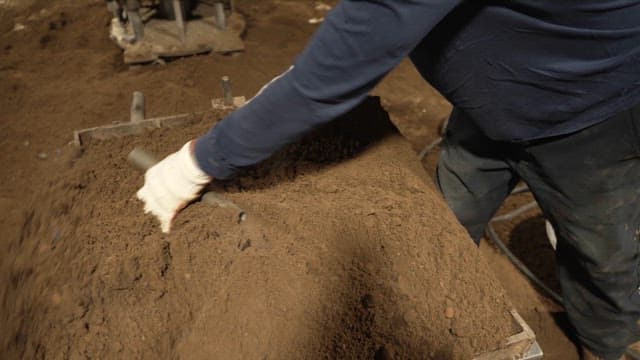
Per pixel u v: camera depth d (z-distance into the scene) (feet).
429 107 10.31
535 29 3.38
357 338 3.58
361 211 4.18
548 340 6.53
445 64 3.87
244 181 4.64
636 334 5.36
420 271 3.86
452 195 5.76
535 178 4.70
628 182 4.20
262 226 4.10
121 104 9.77
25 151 8.81
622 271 4.68
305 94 3.03
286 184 4.61
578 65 3.53
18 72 10.58
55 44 11.49
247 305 3.70
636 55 3.44
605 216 4.36
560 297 6.84
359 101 3.11
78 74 10.64
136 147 4.98
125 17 11.62
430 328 3.62
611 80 3.58
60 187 4.53
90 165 4.73
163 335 3.66
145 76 10.52
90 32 11.90
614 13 3.25
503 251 7.54
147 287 3.84
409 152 5.02
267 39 11.99
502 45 3.55
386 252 3.94
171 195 3.88
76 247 4.03
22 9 12.51
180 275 3.91
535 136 4.13
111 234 4.06
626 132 3.90
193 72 10.64
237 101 5.84
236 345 3.56
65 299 3.75
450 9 2.72
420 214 4.19
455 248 3.97
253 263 3.86
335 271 3.83
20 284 4.02
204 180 3.76
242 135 3.32
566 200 4.50
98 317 3.68
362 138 5.09
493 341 3.56
